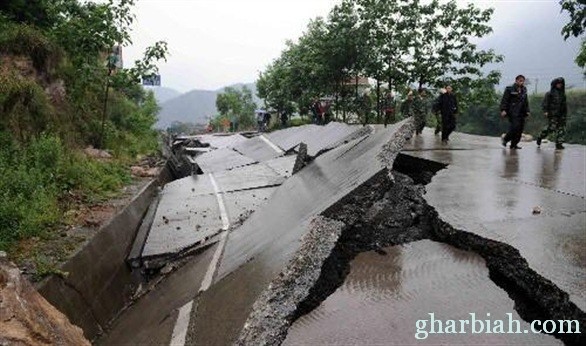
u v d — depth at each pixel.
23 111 9.38
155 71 13.52
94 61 13.63
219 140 22.78
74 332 3.46
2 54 10.48
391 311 3.50
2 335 2.67
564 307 3.26
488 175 8.22
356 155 6.86
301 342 3.19
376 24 20.17
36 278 5.30
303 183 7.50
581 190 6.76
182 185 11.85
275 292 3.51
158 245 7.55
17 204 6.80
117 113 17.31
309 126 16.12
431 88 20.22
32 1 12.66
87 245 6.43
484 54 19.61
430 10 19.31
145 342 4.55
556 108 11.94
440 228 5.16
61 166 9.05
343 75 23.11
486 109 42.53
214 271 5.50
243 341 3.07
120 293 6.77
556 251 4.12
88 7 13.19
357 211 4.76
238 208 9.13
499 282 4.09
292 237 4.55
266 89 34.66
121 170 11.61
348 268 4.36
